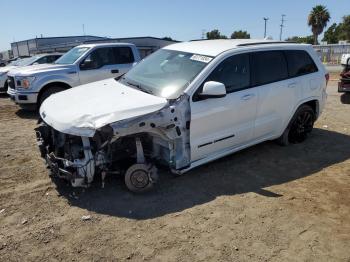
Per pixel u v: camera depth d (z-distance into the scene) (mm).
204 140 4961
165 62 5523
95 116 4211
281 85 5875
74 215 4145
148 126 4336
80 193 4641
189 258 3441
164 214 4188
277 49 5969
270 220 4098
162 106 4453
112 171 4617
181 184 4934
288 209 4344
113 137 4207
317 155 6141
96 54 10211
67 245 3611
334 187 4953
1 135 7426
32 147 6547
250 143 5715
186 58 5336
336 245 3689
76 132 4133
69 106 4617
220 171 5395
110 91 5055
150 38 30781
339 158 6027
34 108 9492
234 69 5277
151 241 3689
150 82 5172
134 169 4508
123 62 10680
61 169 4367
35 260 3396
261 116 5684
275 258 3469
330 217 4195
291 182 5094
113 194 4625
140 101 4508
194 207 4348
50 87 9547
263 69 5676
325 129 7797
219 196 4633
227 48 5355
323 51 42938
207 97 4715
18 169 5438
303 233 3875
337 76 21094
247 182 5059
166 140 4629
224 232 3859
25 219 4039
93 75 10055
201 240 3717
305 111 6539
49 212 4199
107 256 3457
